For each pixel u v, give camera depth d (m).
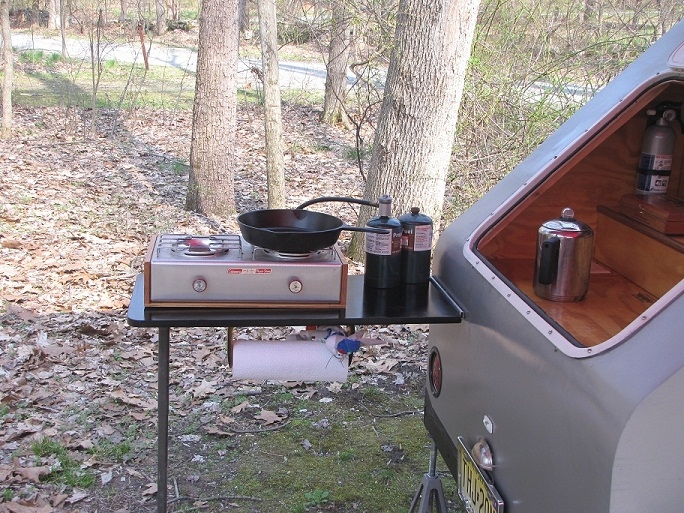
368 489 3.46
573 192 2.83
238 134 12.93
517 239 2.77
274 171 7.78
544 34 6.97
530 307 2.03
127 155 11.19
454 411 2.55
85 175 9.88
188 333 5.31
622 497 1.50
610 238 2.81
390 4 7.21
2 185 8.84
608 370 1.58
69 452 3.68
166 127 13.28
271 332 5.25
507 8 7.07
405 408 4.28
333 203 9.05
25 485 3.37
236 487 3.46
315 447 3.83
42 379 4.44
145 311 2.34
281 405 4.30
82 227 7.57
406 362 4.87
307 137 12.89
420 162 6.13
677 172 2.87
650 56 2.58
